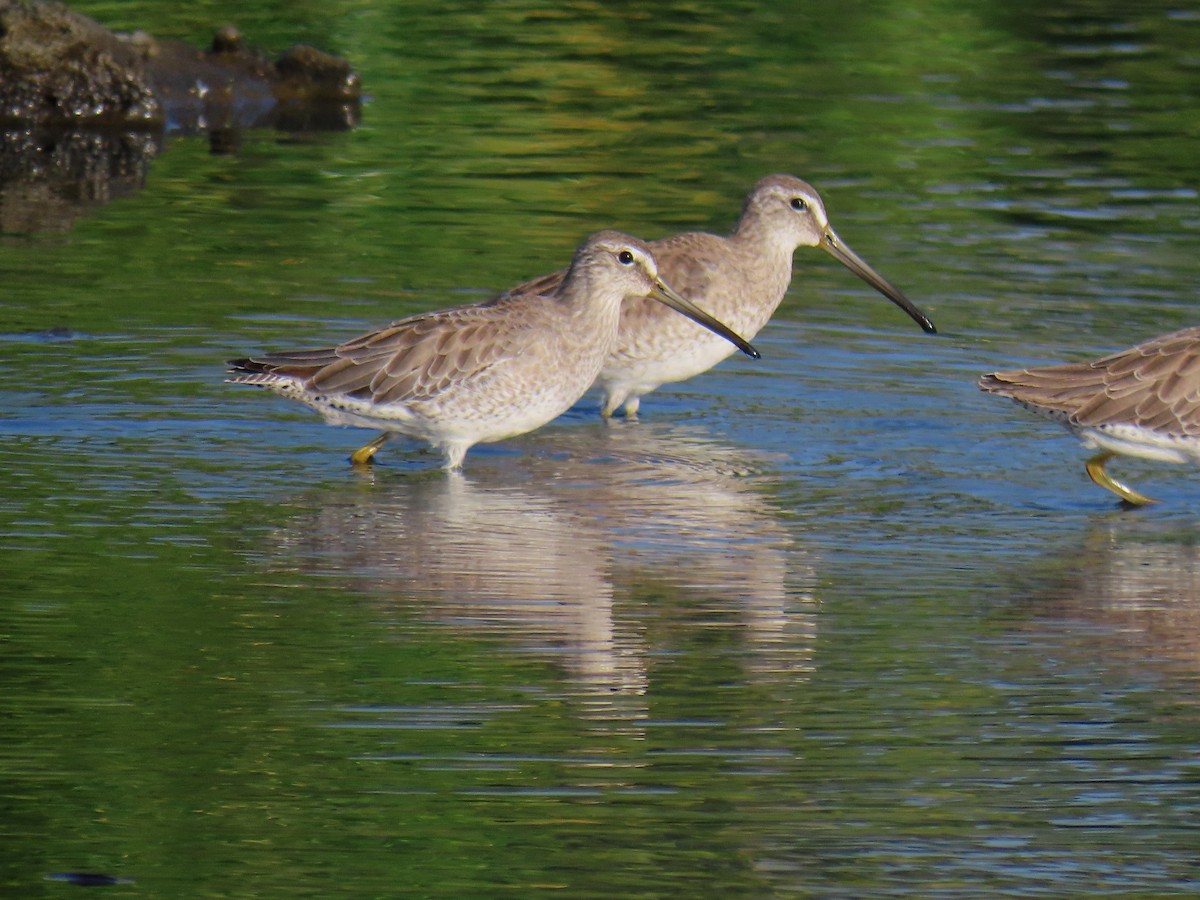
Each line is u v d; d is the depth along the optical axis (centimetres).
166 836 1000
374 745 1103
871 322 2044
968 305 2044
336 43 3092
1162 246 2231
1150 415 1549
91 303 2002
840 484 1598
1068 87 2884
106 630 1249
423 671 1200
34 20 2744
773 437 1730
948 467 1648
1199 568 1409
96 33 2778
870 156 2573
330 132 2712
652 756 1098
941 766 1091
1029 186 2456
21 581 1331
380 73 2967
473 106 2803
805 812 1038
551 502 1545
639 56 3047
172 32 3064
